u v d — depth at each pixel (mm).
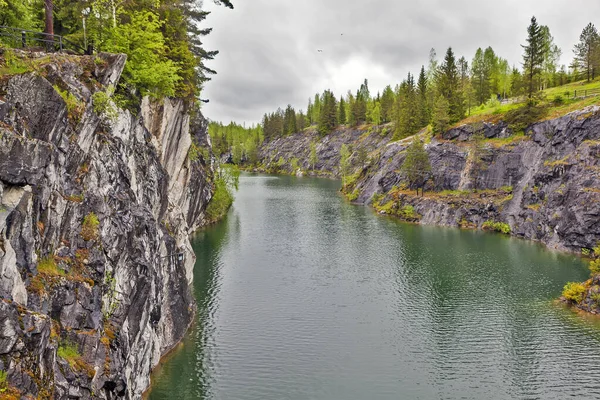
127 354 22000
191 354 34938
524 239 72750
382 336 38688
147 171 30875
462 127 97125
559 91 95250
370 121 193125
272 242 70625
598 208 61219
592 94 83688
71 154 20156
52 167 18141
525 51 87625
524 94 86688
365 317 42406
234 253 63781
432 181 95312
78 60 23688
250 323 40719
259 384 31219
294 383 31516
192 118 63125
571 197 66312
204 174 69438
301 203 113312
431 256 62844
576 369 33250
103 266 20562
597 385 31234
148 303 25781
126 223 23969
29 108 17688
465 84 121125
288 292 48562
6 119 16359
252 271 55750
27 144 15688
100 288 20172
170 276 35875
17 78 17625
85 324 18656
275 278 53156
